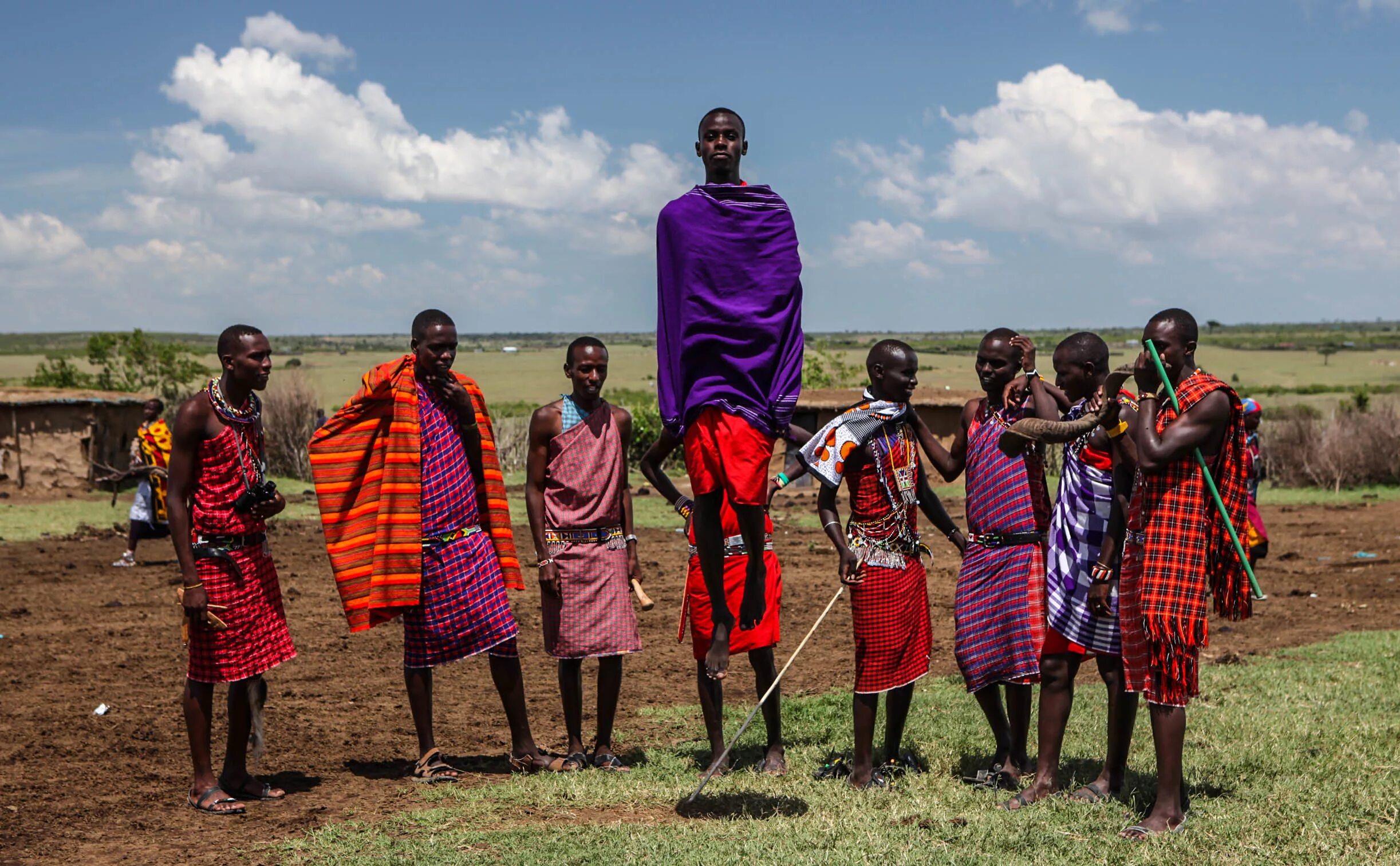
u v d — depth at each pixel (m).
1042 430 5.54
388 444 6.21
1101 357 5.80
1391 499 24.33
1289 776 5.86
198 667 5.72
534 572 14.28
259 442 5.91
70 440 25.12
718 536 4.47
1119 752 5.71
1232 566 5.14
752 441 4.32
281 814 5.64
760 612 4.48
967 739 6.97
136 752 6.72
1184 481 5.15
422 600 6.27
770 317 4.34
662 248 4.46
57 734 7.04
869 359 6.27
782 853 4.82
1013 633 5.89
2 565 14.54
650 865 4.73
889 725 6.40
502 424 30.94
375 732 7.37
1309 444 27.42
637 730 7.61
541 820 5.54
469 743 7.19
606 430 6.69
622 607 6.69
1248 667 8.91
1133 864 4.61
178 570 14.36
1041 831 5.08
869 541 6.13
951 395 26.94
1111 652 5.63
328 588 12.95
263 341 5.77
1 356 149.38
